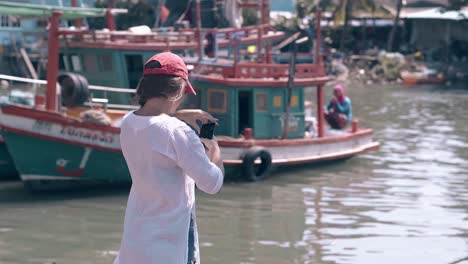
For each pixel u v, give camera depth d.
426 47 49.88
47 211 12.37
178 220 3.78
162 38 17.41
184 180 3.80
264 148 14.93
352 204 12.84
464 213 12.26
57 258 9.75
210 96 15.77
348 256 9.89
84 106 15.26
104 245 10.43
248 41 20.88
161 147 3.71
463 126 23.09
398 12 48.66
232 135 15.52
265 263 9.57
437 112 26.97
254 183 14.58
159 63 3.79
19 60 35.03
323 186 14.31
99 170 13.80
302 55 17.00
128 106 15.24
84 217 12.00
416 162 16.84
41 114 13.16
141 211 3.80
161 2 23.47
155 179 3.73
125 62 16.62
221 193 13.70
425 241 10.61
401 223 11.59
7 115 13.09
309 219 11.84
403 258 9.78
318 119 16.72
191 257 3.92
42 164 13.47
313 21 47.66
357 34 51.31
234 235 10.91
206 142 3.94
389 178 15.05
